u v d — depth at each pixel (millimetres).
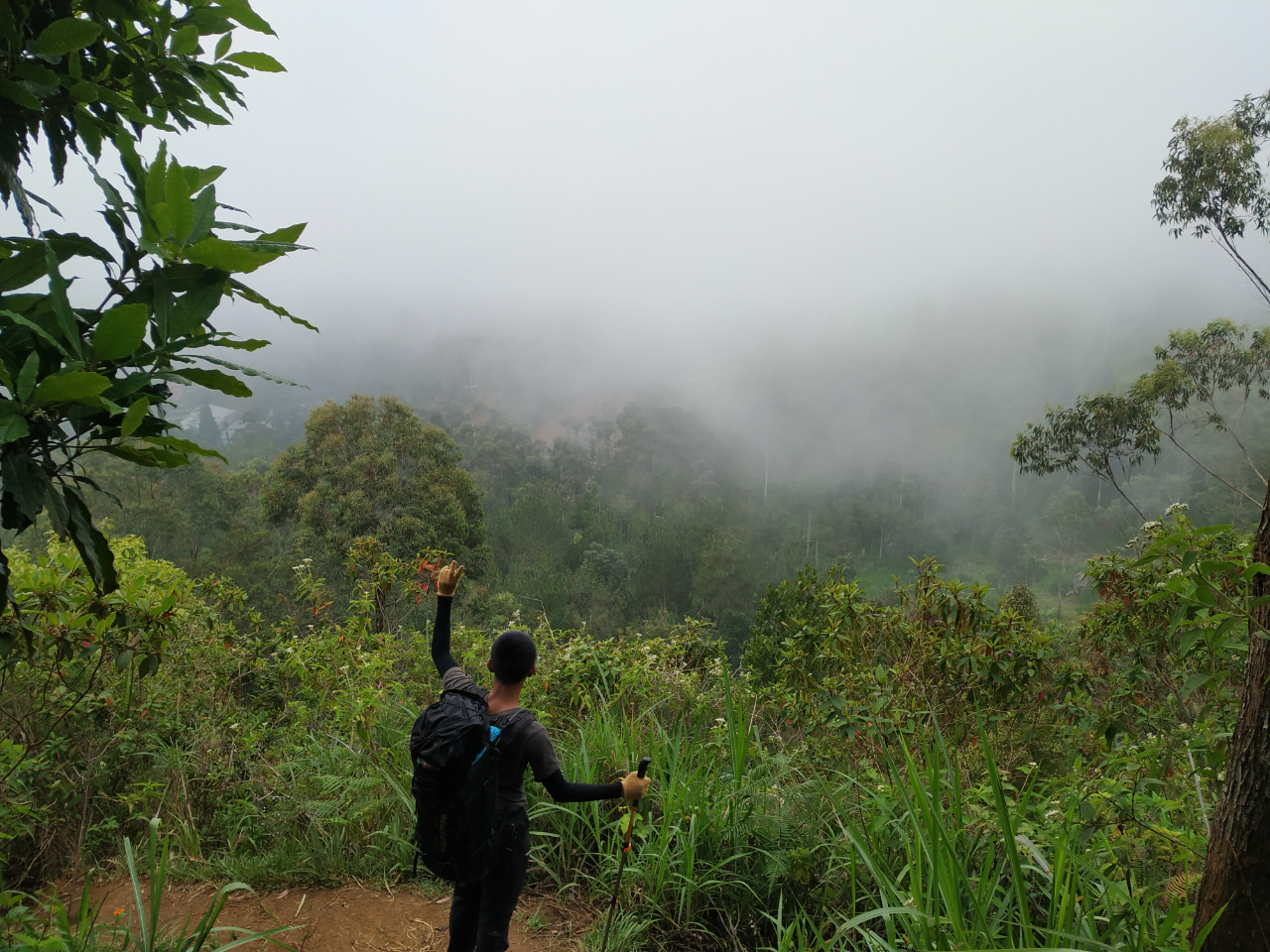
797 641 6266
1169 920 2137
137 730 4250
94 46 2182
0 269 1705
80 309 1762
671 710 5617
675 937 3164
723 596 60000
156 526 34938
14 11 1824
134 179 1736
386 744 4316
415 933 3168
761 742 4969
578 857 3682
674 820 3512
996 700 5457
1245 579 2162
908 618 5973
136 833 3980
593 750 4090
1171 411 17141
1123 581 5965
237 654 5195
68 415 1661
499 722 2480
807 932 3100
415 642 5863
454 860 2258
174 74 2297
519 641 2600
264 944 3053
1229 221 15102
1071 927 2426
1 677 3570
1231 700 3699
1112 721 4793
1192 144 15047
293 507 27500
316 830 3771
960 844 2922
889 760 2850
